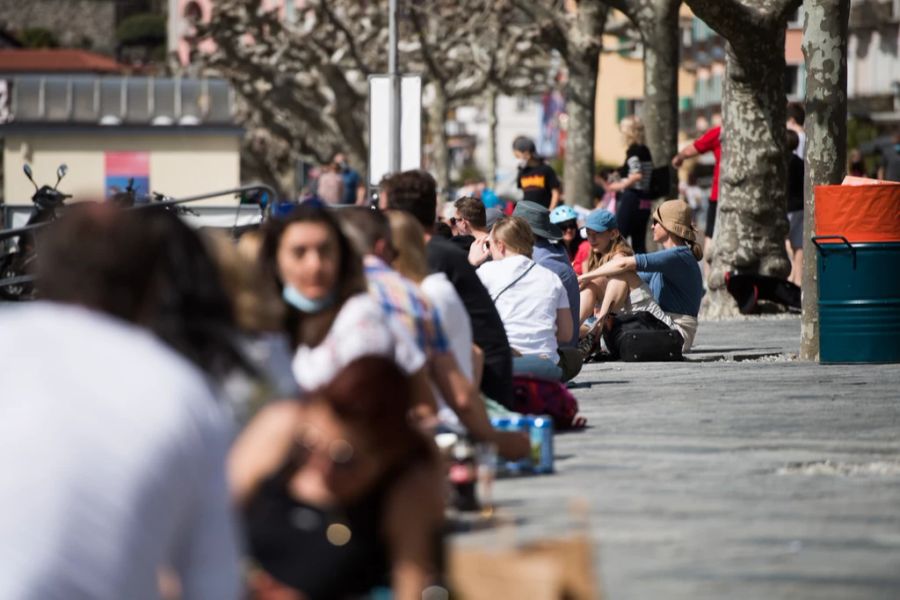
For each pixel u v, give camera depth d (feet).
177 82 351.46
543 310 99.66
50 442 25.86
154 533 26.27
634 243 194.39
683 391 103.19
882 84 635.66
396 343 55.26
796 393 100.37
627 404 95.96
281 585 36.68
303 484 37.27
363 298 55.21
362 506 36.83
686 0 177.99
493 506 59.52
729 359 129.70
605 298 129.80
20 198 341.82
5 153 341.41
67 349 26.86
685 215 132.98
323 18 440.45
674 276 131.13
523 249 100.94
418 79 182.70
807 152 130.21
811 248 127.85
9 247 155.22
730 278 184.24
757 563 49.24
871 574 47.62
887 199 117.19
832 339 119.96
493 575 35.76
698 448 75.56
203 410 27.02
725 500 60.80
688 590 45.75
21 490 25.66
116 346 27.07
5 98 396.57
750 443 77.20
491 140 470.80
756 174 185.98
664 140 233.35
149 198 150.10
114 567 25.79
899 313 118.42
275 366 48.03
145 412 26.40
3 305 130.21
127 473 26.00
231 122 343.46
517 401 82.28
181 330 34.09
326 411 37.04
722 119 188.34
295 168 577.84
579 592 35.96
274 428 37.60
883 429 82.12
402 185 77.00
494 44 436.35
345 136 451.12
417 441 37.04
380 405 36.47
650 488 63.72
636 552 51.06
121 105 347.56
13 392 26.35
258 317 48.26
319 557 36.60
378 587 36.91
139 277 28.76
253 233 56.90
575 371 104.63
